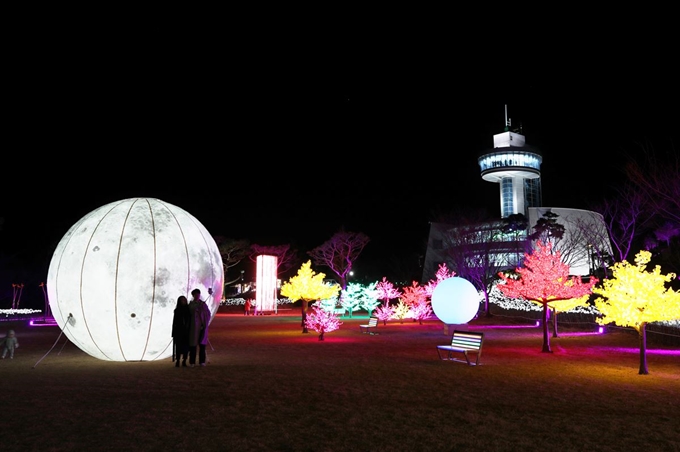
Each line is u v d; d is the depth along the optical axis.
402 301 34.94
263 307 45.06
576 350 16.16
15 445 6.02
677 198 21.94
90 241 12.48
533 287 16.05
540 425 6.90
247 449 5.86
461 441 6.17
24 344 18.05
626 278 11.56
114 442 6.12
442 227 44.38
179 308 12.11
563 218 45.62
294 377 10.69
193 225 13.77
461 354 14.96
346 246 57.75
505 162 68.19
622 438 6.33
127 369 11.81
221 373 11.20
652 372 11.58
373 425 6.87
